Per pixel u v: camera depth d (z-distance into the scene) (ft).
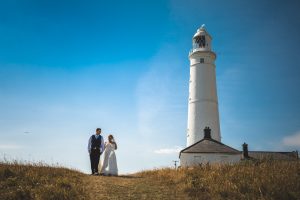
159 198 34.96
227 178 39.78
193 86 155.43
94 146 56.85
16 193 33.96
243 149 157.17
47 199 32.78
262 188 34.71
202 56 156.87
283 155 161.48
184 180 42.63
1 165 45.39
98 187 39.86
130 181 45.88
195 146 130.82
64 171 48.96
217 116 153.07
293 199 32.32
